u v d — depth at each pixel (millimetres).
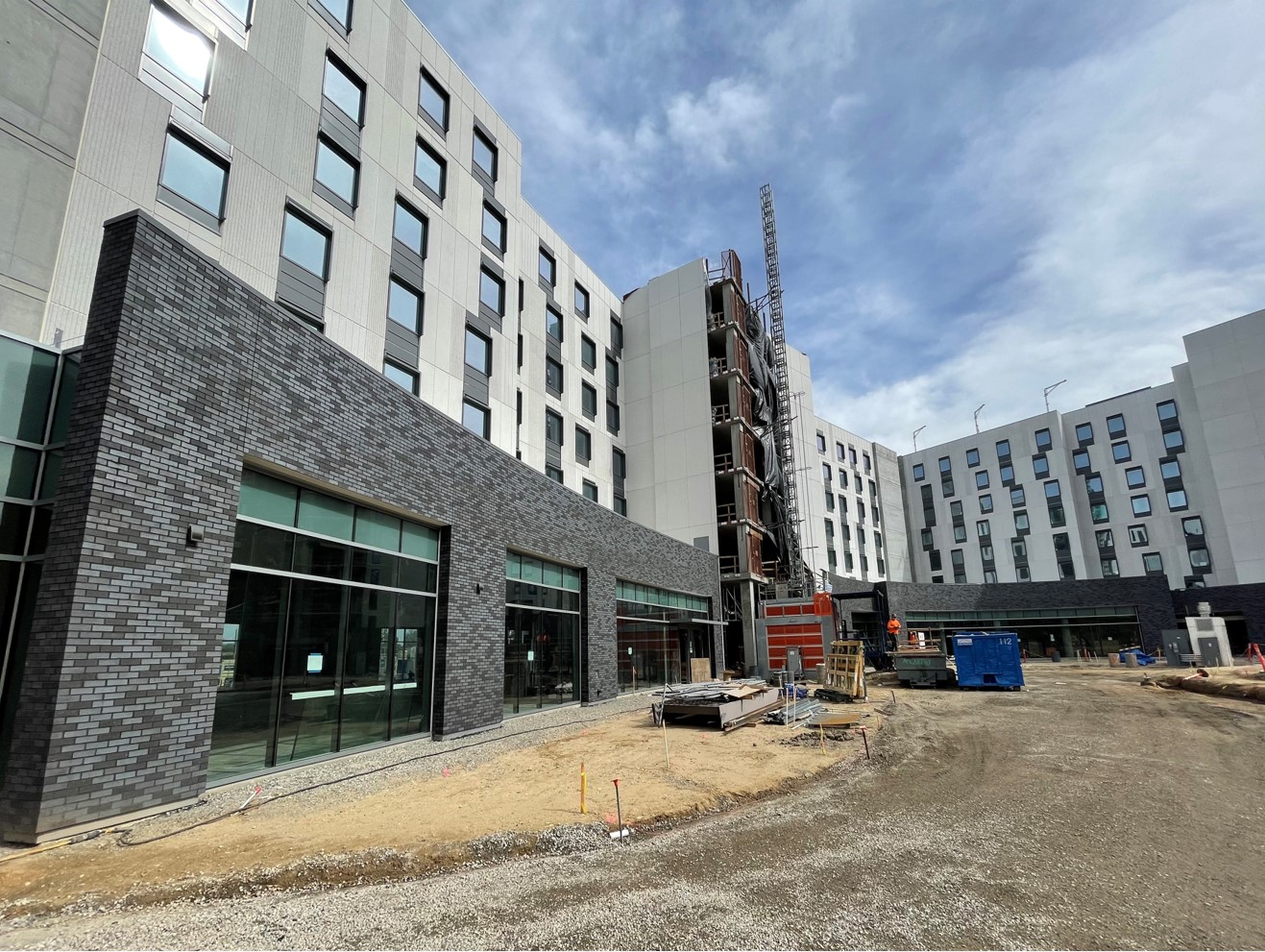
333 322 16969
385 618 12398
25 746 6703
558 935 4820
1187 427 53219
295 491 10414
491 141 25109
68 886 5586
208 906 5336
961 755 12586
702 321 37562
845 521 56281
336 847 6578
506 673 16547
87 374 7578
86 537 7066
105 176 12266
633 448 38344
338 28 18219
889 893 5664
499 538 16125
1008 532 63406
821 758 12070
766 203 52500
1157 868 6395
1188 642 36844
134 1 13164
